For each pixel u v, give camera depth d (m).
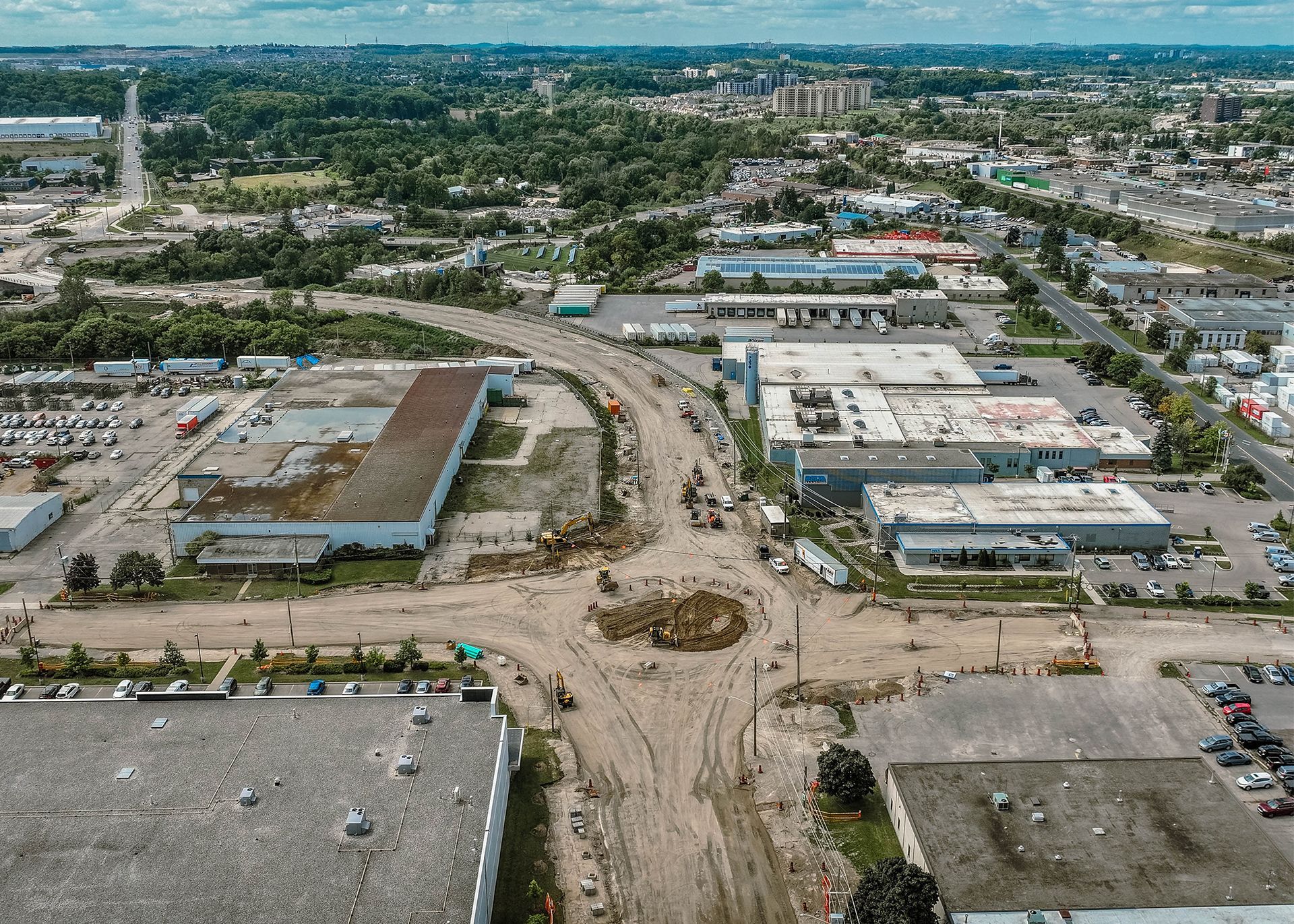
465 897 73.19
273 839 78.44
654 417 194.88
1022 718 105.44
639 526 150.75
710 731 104.56
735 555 142.12
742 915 81.94
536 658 117.69
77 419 190.38
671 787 96.56
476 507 156.75
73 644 119.06
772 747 101.81
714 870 86.56
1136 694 109.38
